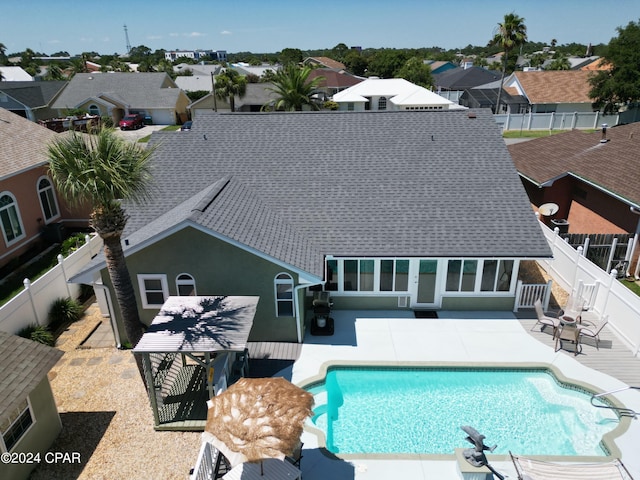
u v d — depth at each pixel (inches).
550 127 2121.1
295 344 638.5
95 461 459.8
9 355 449.4
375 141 832.3
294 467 410.6
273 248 609.9
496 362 592.7
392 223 701.9
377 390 569.0
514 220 700.0
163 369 573.9
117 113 2694.4
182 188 765.3
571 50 7273.6
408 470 444.1
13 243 919.0
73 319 710.5
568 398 549.3
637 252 793.6
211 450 437.7
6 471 413.4
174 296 605.6
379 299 717.9
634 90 1843.0
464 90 2645.2
